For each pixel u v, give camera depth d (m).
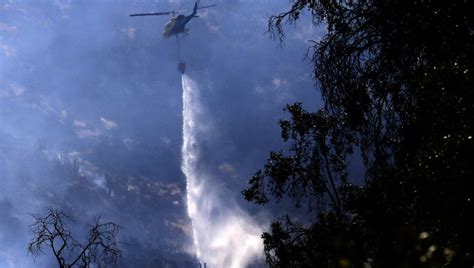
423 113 11.02
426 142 10.58
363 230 11.37
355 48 12.84
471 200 9.45
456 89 10.11
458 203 9.49
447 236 9.41
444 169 9.56
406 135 11.59
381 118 12.63
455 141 9.55
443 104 10.13
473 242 9.33
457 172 9.49
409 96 12.03
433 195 9.75
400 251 4.92
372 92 12.59
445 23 11.51
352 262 5.06
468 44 10.78
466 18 11.36
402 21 12.05
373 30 12.59
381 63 12.38
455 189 9.54
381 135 12.59
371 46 12.72
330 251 12.40
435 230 9.42
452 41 11.45
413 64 12.23
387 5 12.25
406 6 11.98
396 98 12.31
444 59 11.42
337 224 12.49
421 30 11.70
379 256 10.68
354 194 12.27
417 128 11.32
